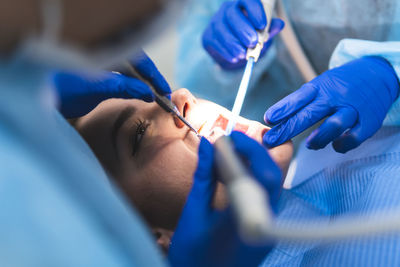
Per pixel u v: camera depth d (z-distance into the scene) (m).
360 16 1.61
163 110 1.28
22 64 0.44
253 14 1.51
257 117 2.04
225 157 0.59
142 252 0.54
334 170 1.52
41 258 0.42
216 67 1.98
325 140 1.34
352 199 1.36
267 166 0.79
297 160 1.74
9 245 0.41
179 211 1.25
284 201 1.62
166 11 0.43
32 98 0.47
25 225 0.42
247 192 0.48
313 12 1.71
